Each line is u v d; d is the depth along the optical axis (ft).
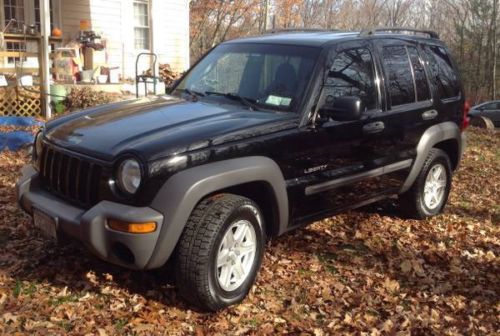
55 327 11.88
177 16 57.57
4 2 47.11
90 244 11.82
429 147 19.01
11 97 38.86
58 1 49.06
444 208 21.90
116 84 44.78
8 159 26.35
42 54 39.60
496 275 16.31
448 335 12.67
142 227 11.44
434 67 19.98
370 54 17.04
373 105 16.76
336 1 152.25
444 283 15.35
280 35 17.63
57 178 13.41
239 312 12.98
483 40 146.30
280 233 14.42
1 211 18.86
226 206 12.44
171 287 13.85
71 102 40.83
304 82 14.89
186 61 59.31
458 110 20.80
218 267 12.61
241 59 16.63
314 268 15.72
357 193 16.69
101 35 51.16
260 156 13.28
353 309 13.64
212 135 12.51
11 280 13.84
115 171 11.93
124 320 12.35
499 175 31.60
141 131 12.80
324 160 15.05
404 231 19.22
